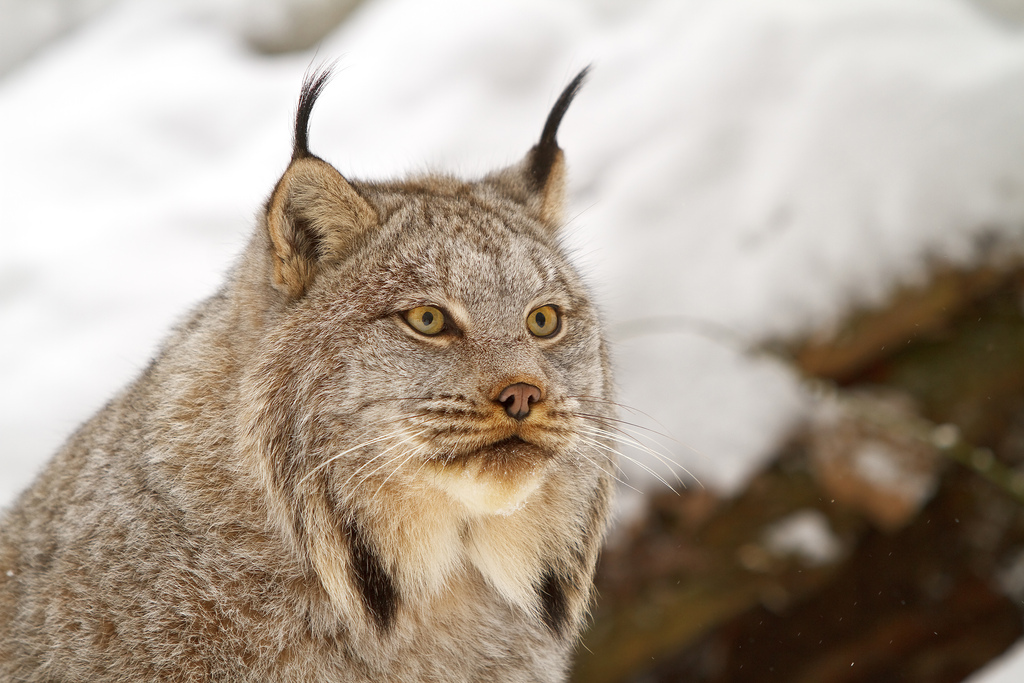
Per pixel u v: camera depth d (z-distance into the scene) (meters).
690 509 14.95
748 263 15.92
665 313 15.73
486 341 7.69
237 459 7.66
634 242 16.31
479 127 19.38
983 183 15.57
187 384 7.95
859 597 16.00
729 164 16.86
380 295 7.70
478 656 8.22
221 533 7.54
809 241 15.79
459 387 7.45
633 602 14.98
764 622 15.98
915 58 16.86
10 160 20.70
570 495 8.43
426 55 20.72
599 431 8.30
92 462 8.15
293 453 7.55
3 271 17.77
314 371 7.55
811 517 15.30
